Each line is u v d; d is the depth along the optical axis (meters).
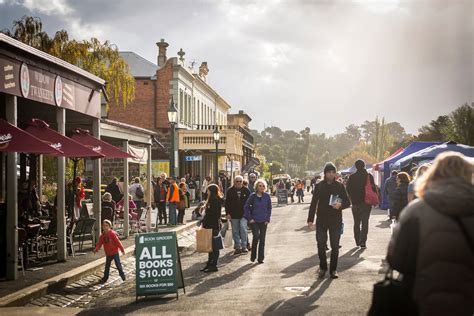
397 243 4.29
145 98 47.19
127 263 15.42
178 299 10.30
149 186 23.70
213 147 48.06
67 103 15.35
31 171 20.92
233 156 53.56
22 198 18.73
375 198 15.95
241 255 16.22
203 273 13.27
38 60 13.48
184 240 22.17
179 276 11.07
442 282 4.07
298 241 19.00
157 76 47.09
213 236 13.46
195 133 47.66
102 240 12.84
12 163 12.23
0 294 10.51
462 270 4.08
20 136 11.41
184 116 49.81
